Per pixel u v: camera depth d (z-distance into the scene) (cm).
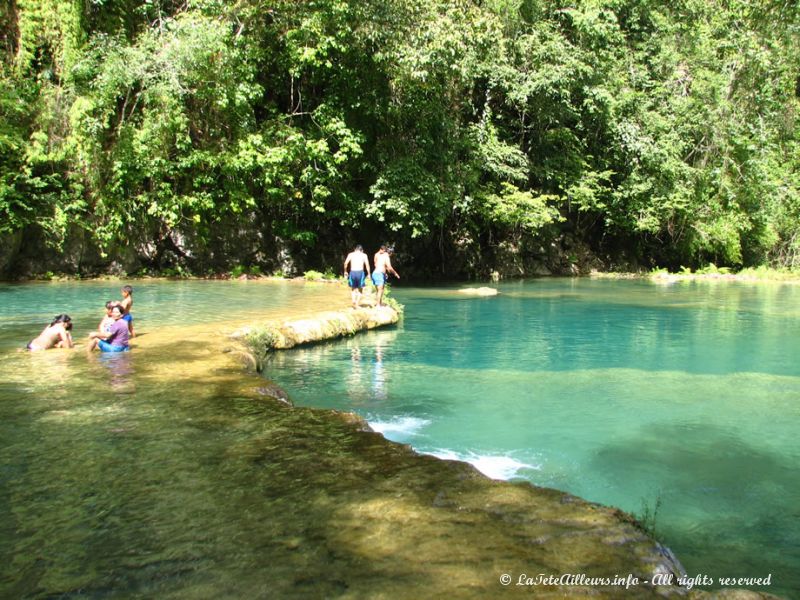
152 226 1988
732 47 3108
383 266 1354
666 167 2884
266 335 977
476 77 2341
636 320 1433
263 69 2081
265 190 2028
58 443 441
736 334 1237
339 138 2069
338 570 270
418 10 1955
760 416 685
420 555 285
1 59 1739
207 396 582
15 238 1769
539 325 1339
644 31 3173
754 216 3278
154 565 273
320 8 1900
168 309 1225
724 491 488
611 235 3391
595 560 285
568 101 2589
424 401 727
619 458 555
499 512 336
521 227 2834
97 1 1795
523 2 2533
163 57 1762
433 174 2253
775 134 3378
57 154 1738
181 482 372
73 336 913
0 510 329
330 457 423
